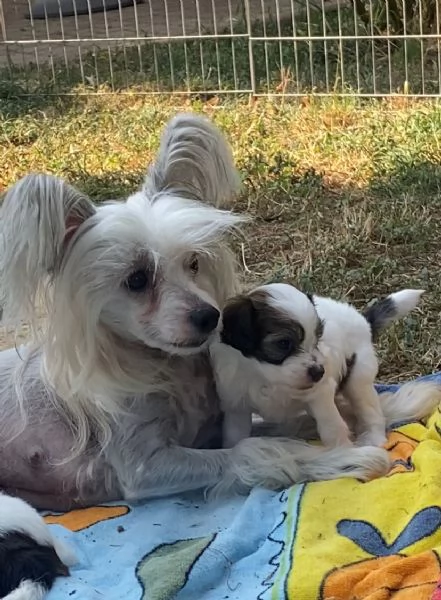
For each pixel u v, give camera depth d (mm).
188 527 764
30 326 803
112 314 776
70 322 780
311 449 813
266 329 778
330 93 2074
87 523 784
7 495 784
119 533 759
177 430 832
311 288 1229
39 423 828
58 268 771
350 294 1227
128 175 1690
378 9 2348
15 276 762
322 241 1381
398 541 694
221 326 801
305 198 1544
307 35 2348
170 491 805
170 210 786
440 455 769
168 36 2408
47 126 2039
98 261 757
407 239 1376
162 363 812
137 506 805
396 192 1541
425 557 649
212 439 878
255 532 727
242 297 806
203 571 678
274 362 779
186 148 844
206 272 828
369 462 791
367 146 1730
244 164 1693
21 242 745
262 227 1479
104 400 799
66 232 764
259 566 688
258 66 2322
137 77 2346
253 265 1354
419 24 2242
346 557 680
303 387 779
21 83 2324
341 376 848
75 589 664
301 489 761
